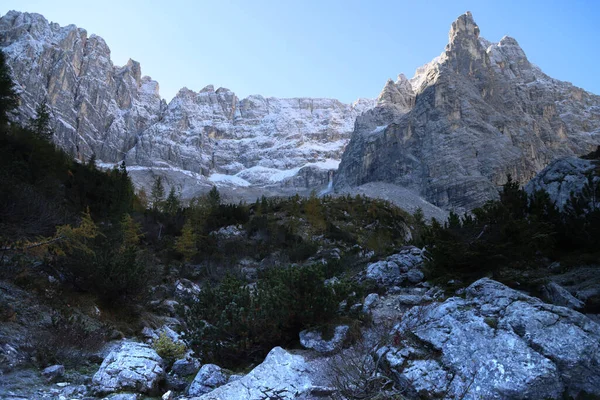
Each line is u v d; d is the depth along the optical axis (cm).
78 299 1225
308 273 893
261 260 3781
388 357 618
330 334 821
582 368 511
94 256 1345
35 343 822
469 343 581
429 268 1148
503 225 988
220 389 612
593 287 912
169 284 2109
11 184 1445
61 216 1631
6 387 613
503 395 493
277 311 876
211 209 5747
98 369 784
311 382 641
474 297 723
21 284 1131
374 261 1809
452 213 1335
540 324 574
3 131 2928
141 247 3272
